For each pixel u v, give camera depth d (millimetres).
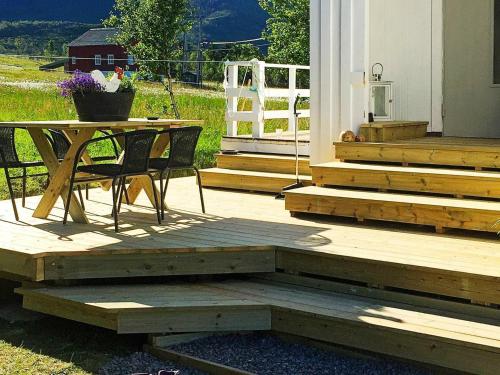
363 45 7336
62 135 7047
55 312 4949
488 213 5531
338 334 4430
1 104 14508
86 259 5156
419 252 5102
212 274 5445
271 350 4586
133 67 29938
